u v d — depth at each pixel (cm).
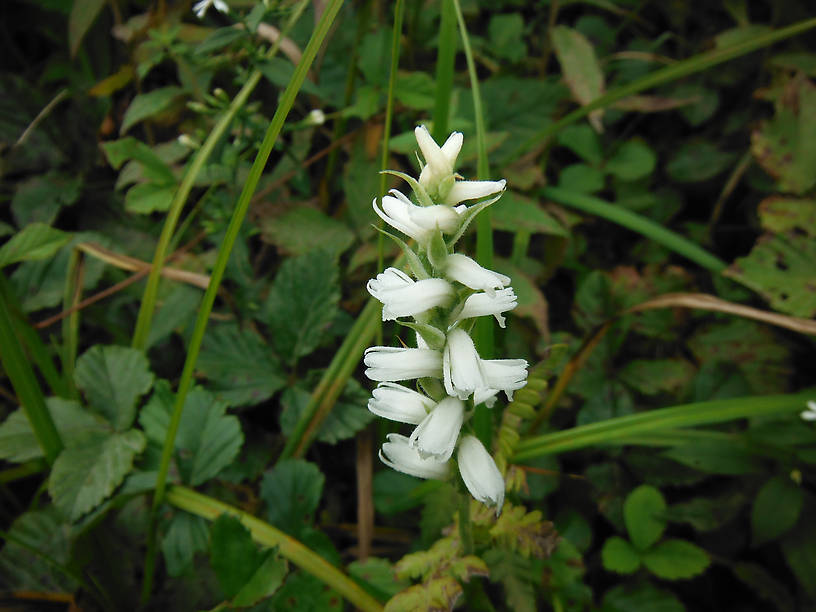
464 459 14
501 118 31
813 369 28
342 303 27
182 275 25
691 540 25
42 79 34
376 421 25
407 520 24
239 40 27
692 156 34
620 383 26
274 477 21
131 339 27
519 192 30
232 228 18
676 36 36
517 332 27
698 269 32
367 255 26
